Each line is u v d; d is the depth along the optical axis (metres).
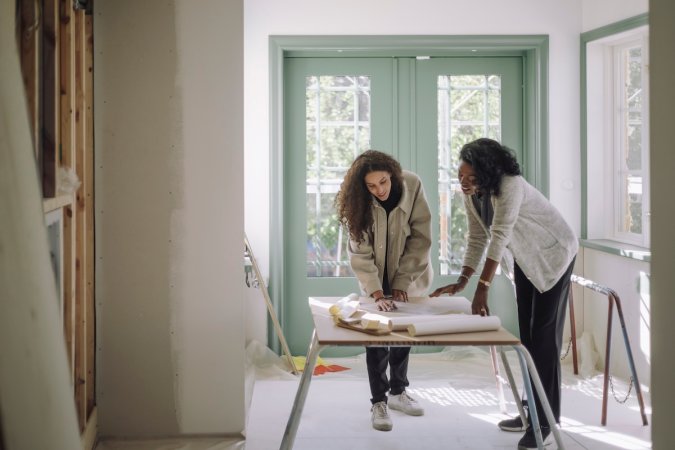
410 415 3.95
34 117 2.40
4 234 1.53
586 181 5.08
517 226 3.32
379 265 3.57
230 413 3.57
